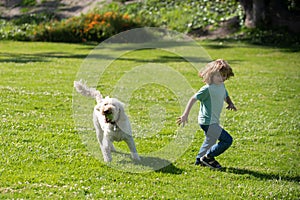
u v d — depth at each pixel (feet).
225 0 104.99
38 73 49.60
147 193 19.31
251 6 95.76
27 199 18.02
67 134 27.12
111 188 19.69
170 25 97.40
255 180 21.62
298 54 75.87
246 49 80.07
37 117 30.86
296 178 22.30
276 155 25.59
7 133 26.53
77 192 18.97
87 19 91.09
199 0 106.32
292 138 29.14
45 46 78.89
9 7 113.29
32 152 23.47
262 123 32.45
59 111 33.01
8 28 93.66
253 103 39.42
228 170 22.82
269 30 92.58
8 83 42.78
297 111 36.99
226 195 19.63
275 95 43.32
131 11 105.40
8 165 21.52
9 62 57.36
